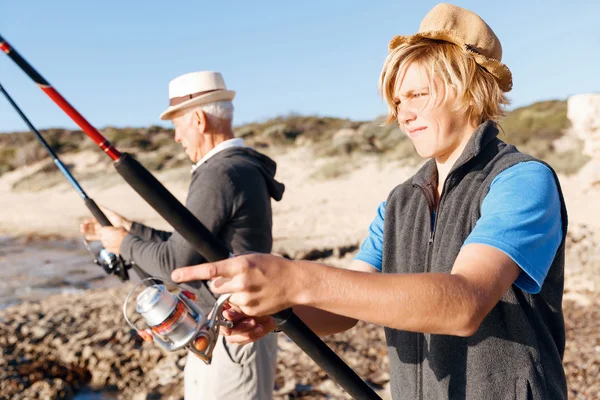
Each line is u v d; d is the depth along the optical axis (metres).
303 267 0.98
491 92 1.39
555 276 1.30
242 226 2.58
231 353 2.45
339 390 4.21
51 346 5.24
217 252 1.19
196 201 2.55
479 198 1.28
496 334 1.24
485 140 1.33
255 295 0.96
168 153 32.12
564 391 1.29
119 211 22.11
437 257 1.34
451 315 0.98
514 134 22.47
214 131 2.75
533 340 1.24
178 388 4.43
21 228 20.14
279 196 2.88
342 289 0.97
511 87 1.42
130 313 6.13
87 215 22.48
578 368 4.77
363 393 1.31
